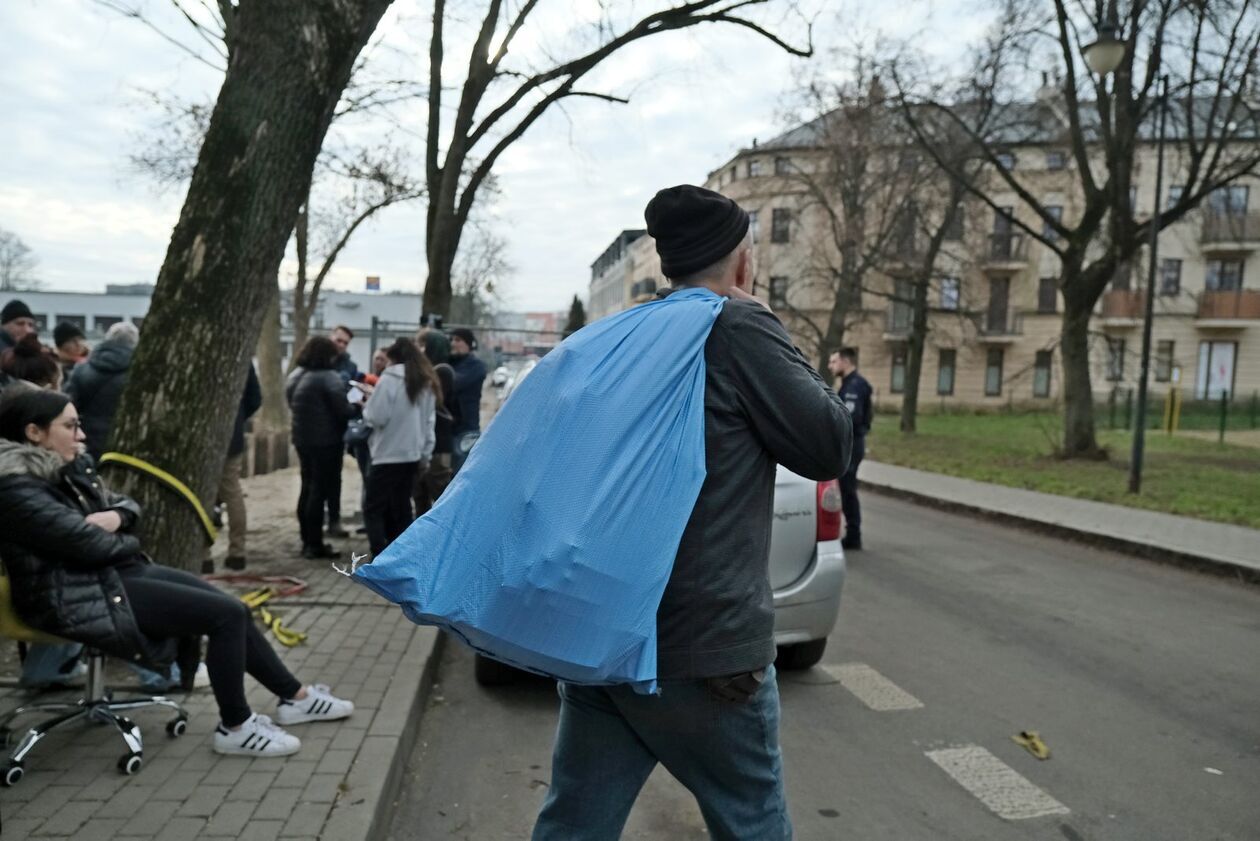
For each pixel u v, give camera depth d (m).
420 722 4.55
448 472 8.66
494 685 5.15
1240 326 40.88
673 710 1.82
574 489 1.69
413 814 3.55
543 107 11.06
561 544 1.66
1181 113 18.84
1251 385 41.66
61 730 3.82
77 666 4.33
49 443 3.60
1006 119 24.23
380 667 4.84
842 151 25.50
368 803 3.21
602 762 1.98
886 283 42.75
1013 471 16.42
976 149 20.22
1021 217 43.00
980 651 5.84
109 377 6.41
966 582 7.96
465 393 8.90
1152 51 15.91
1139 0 15.77
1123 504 12.31
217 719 4.02
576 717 2.00
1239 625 6.61
